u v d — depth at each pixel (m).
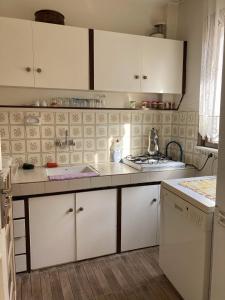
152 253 2.42
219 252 1.43
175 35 2.81
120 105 2.77
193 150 2.61
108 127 2.72
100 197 2.22
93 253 2.29
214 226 1.47
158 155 2.87
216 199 1.43
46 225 2.09
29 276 2.08
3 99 2.37
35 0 2.38
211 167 2.38
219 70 2.15
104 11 2.61
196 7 2.51
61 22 2.24
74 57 2.24
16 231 2.01
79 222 2.19
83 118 2.61
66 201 2.12
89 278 2.08
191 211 1.64
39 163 2.52
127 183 2.29
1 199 1.01
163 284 2.02
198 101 2.53
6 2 2.31
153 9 2.78
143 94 2.85
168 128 2.94
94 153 2.70
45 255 2.13
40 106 2.40
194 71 2.56
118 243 2.37
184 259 1.75
